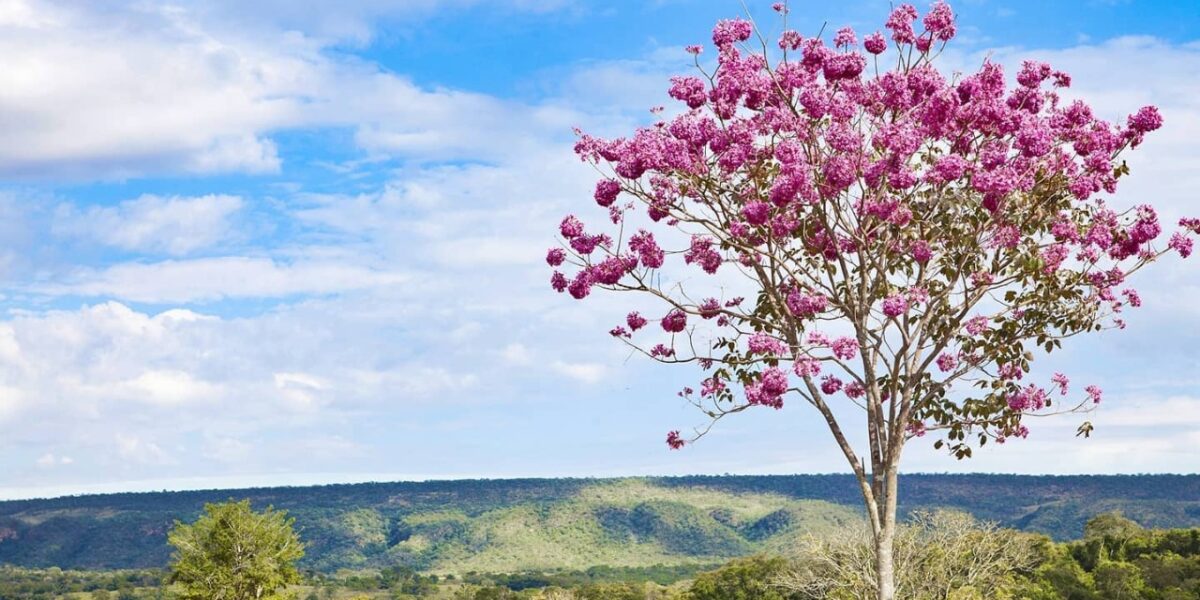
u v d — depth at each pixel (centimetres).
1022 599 6281
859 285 1475
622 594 14675
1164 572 8512
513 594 19200
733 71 1434
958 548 3947
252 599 6116
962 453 1508
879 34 1438
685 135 1429
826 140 1407
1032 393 1487
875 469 1459
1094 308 1465
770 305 1531
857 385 1583
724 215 1488
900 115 1443
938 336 1467
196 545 6191
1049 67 1465
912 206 1444
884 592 1434
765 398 1451
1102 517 11081
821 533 3638
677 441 1512
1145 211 1451
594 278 1498
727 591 9419
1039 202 1413
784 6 1441
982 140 1435
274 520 6334
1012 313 1463
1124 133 1442
